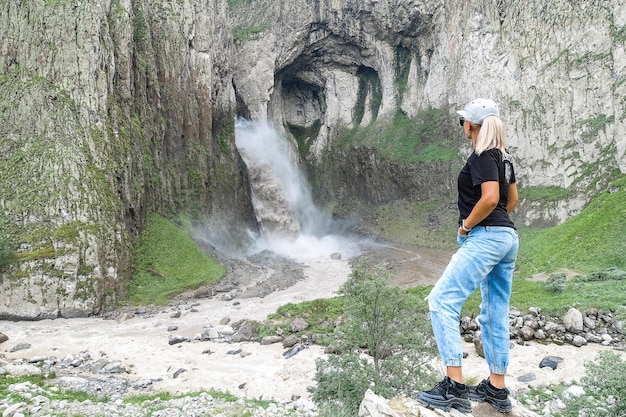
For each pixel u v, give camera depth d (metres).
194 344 29.42
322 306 32.78
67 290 40.78
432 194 74.81
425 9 81.06
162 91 63.44
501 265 5.99
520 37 67.94
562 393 17.14
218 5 76.50
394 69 88.69
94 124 49.38
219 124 74.06
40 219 43.66
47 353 28.66
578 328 25.55
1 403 15.88
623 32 55.62
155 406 16.44
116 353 28.22
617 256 37.50
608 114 56.44
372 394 6.50
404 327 15.77
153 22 64.44
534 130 63.78
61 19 50.53
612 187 48.91
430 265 55.47
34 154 46.34
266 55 84.38
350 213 82.75
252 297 44.12
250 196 77.00
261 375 23.11
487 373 20.50
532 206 60.53
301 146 94.44
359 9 85.19
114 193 48.78
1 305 39.59
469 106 5.93
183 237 56.47
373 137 86.00
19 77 49.69
